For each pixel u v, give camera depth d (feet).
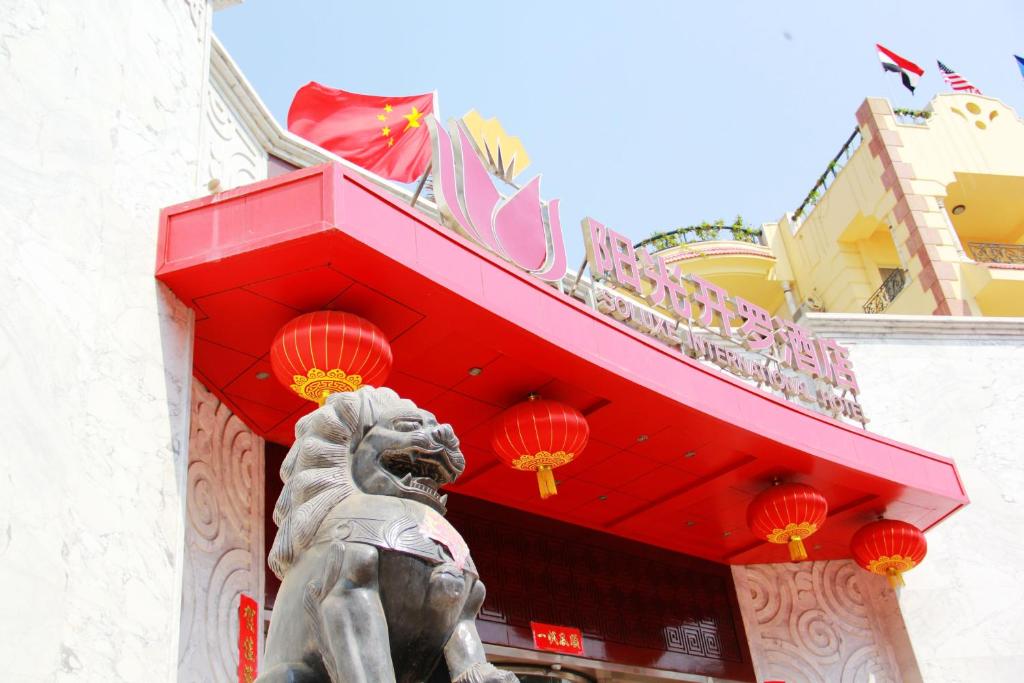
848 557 44.50
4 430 17.54
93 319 21.57
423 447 13.93
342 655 11.97
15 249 19.52
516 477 34.37
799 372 43.39
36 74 21.84
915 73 74.23
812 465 35.76
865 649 43.24
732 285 75.41
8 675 16.21
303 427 14.40
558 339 28.04
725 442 33.58
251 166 32.91
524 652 33.99
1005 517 46.57
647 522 38.73
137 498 21.24
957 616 43.62
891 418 48.24
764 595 43.37
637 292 37.78
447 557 13.23
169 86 27.89
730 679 39.83
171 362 23.65
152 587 20.85
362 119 45.73
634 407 31.07
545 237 34.30
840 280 71.72
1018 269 64.08
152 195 25.36
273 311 25.22
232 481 27.58
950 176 69.46
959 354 51.03
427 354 27.68
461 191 31.32
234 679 25.09
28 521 17.66
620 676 37.47
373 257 24.06
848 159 73.41
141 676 19.75
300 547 13.28
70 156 22.30
